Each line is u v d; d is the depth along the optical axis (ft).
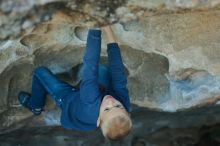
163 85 13.01
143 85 13.03
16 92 12.64
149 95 13.21
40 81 11.76
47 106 13.24
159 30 11.50
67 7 8.79
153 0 9.02
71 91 10.93
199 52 12.03
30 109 12.55
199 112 15.15
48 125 14.10
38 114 12.64
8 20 8.50
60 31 11.13
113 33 11.42
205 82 12.85
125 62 12.49
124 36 11.64
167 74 12.73
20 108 13.15
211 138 17.22
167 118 15.78
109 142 16.51
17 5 8.23
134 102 13.42
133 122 15.84
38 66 12.17
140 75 12.84
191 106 13.52
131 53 12.31
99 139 16.43
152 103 13.43
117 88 10.11
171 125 16.48
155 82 12.96
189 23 11.34
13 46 11.18
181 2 9.12
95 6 8.91
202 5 9.29
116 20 9.36
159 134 16.70
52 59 12.20
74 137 15.94
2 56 11.36
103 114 9.39
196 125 16.62
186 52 12.02
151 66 12.60
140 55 12.35
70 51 12.07
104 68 11.03
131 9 9.12
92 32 9.61
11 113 13.24
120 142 16.60
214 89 13.01
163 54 12.15
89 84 9.55
